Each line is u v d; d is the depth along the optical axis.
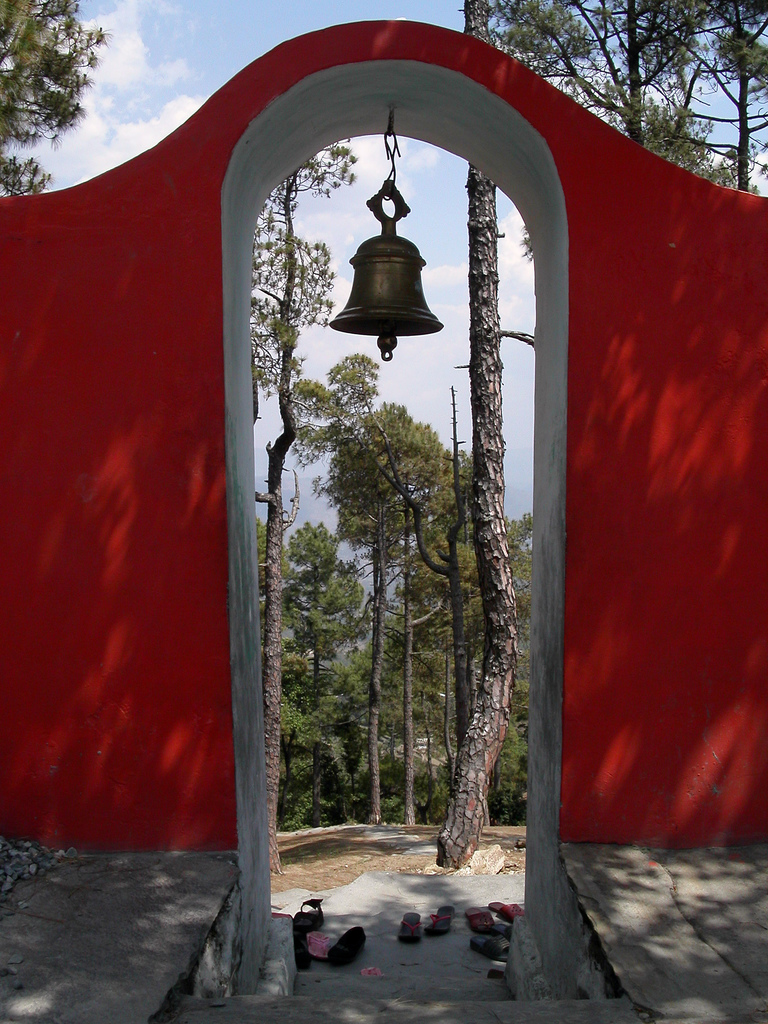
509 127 3.56
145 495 3.31
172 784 3.29
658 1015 2.42
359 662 29.83
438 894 5.51
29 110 8.34
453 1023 2.47
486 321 8.73
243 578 3.66
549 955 3.45
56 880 3.04
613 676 3.39
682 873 3.20
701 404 3.43
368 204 4.15
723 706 3.40
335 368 18.95
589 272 3.42
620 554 3.41
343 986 4.02
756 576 3.43
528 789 4.00
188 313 3.32
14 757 3.29
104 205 3.34
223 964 2.98
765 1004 2.47
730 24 10.64
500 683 8.27
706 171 10.62
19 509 3.31
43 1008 2.32
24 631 3.30
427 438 21.19
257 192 3.90
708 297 3.44
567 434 3.42
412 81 3.56
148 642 3.29
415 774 30.41
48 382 3.32
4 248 3.33
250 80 3.35
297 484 15.53
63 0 8.77
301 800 30.23
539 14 10.29
